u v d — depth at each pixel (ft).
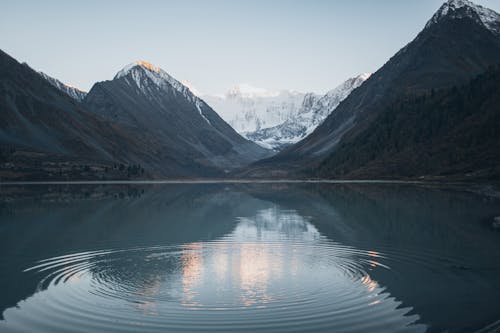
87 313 75.31
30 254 121.80
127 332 67.56
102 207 253.65
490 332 66.74
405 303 78.84
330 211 217.77
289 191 401.49
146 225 175.01
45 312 75.77
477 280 92.43
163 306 78.64
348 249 124.26
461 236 142.61
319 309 76.48
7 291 87.25
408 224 168.96
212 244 133.90
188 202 287.69
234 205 263.29
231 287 89.35
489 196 289.94
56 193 389.80
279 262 109.81
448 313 74.18
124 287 89.66
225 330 68.08
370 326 69.41
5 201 298.97
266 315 74.18
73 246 132.77
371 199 282.36
